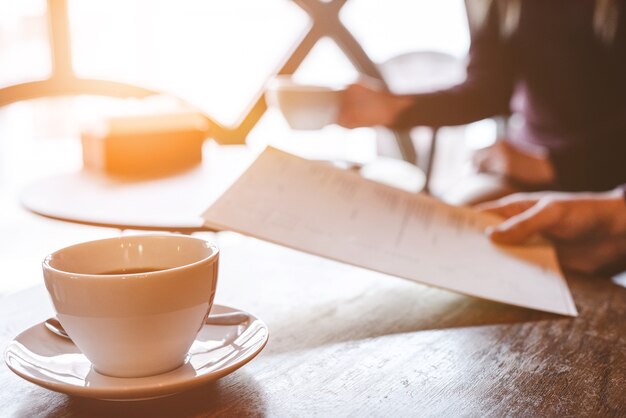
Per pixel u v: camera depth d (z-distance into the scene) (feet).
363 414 1.47
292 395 1.56
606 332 2.01
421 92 4.99
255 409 1.49
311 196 2.35
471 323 2.06
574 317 2.13
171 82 10.74
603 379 1.67
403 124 4.82
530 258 2.57
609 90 4.98
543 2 5.12
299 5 9.77
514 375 1.69
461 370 1.72
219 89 10.73
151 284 1.37
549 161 5.01
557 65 5.15
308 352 1.82
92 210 3.61
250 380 1.64
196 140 4.99
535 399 1.56
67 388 1.35
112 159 4.66
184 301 1.43
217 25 10.54
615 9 4.76
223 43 10.61
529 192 4.90
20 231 9.18
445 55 9.19
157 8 10.40
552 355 1.82
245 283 2.42
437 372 1.70
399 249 2.27
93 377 1.47
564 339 1.94
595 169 4.91
